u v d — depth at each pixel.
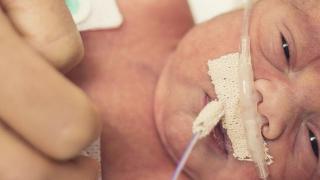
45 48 0.18
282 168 0.23
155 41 0.27
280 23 0.23
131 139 0.25
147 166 0.25
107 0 0.25
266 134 0.22
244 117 0.22
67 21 0.18
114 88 0.25
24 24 0.18
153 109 0.26
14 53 0.16
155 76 0.26
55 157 0.17
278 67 0.23
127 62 0.26
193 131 0.22
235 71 0.23
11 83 0.16
